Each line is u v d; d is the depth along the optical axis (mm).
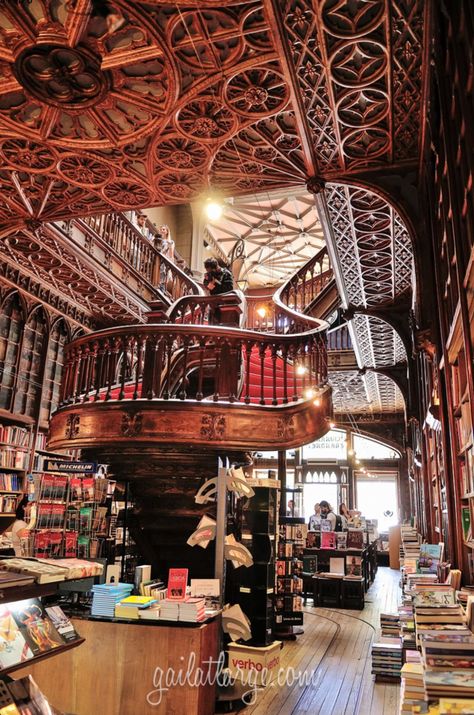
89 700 4020
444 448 4805
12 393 8875
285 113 4938
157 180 6062
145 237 12375
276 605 7199
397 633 6105
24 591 2268
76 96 4648
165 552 6738
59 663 4133
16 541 4949
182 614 4102
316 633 7500
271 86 4586
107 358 6199
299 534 7727
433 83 4297
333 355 13906
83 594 5262
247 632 4645
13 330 9117
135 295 11023
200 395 5746
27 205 6723
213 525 4887
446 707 1880
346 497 21031
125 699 3982
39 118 5082
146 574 4809
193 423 5621
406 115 4875
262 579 5406
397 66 4328
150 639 4059
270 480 6207
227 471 4977
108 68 4383
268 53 4230
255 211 17141
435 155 4797
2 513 8039
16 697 2160
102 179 6082
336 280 8602
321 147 5414
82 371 6238
